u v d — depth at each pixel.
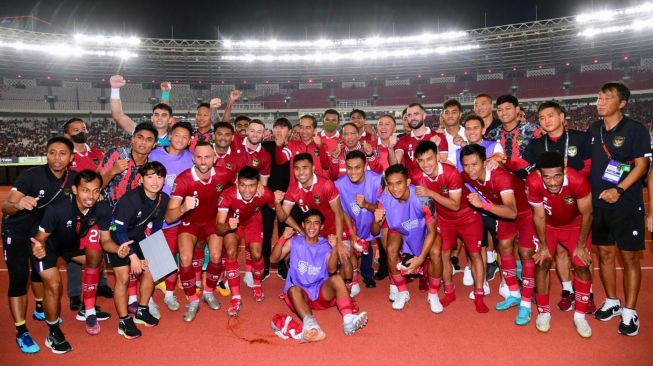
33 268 4.68
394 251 5.32
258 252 5.57
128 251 4.41
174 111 37.88
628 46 31.23
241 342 4.40
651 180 4.41
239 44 34.22
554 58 34.03
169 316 5.16
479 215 5.29
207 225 5.42
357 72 37.94
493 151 5.57
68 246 4.46
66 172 4.53
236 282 5.20
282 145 6.93
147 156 5.35
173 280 5.40
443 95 37.75
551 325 4.74
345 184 5.91
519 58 34.25
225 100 39.47
